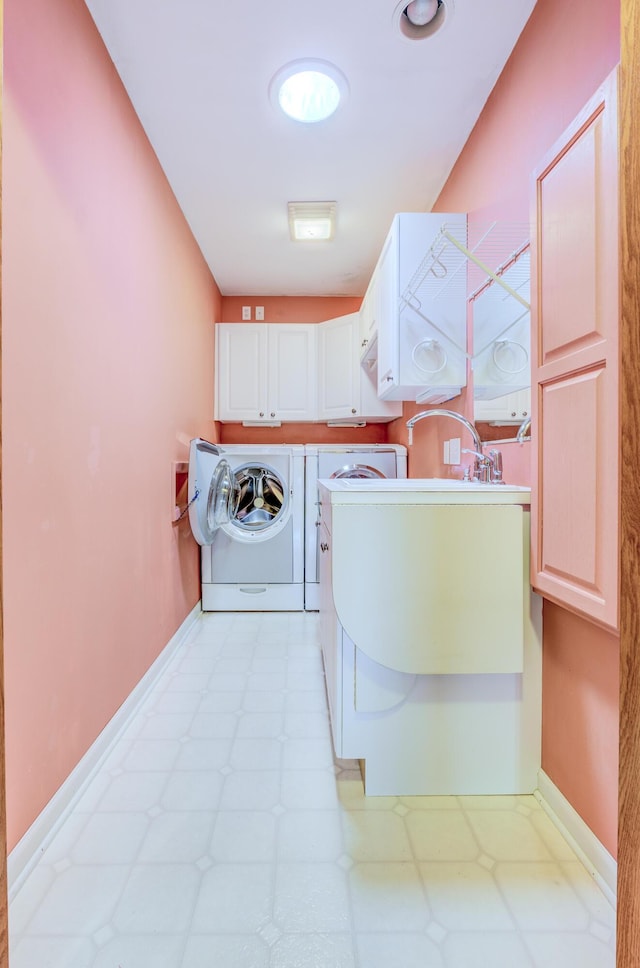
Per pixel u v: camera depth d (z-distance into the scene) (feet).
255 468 9.74
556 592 3.51
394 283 6.36
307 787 4.37
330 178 7.15
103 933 3.00
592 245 2.95
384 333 7.12
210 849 3.66
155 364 6.44
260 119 5.89
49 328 3.80
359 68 5.14
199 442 7.39
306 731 5.26
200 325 9.41
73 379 4.17
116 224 5.13
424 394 6.98
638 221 2.07
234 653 7.42
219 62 5.06
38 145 3.64
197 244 9.11
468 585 4.13
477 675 4.29
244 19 4.56
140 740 5.08
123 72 5.17
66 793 3.98
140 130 5.88
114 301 5.07
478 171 5.89
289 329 11.27
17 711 3.40
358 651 4.22
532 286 3.74
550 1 4.16
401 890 3.32
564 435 3.35
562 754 3.96
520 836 3.82
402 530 4.10
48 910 3.16
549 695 4.17
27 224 3.50
